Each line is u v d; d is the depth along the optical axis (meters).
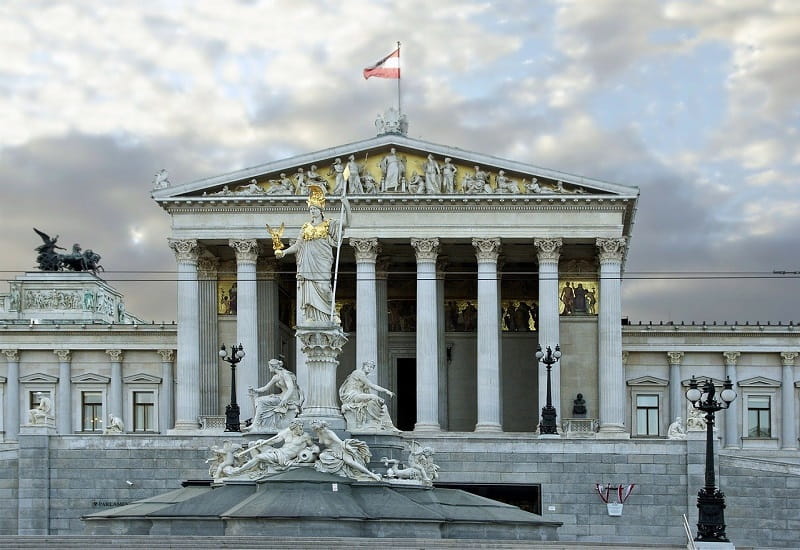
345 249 117.50
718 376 125.56
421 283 112.62
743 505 85.94
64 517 88.69
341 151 113.12
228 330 119.44
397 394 124.94
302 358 109.81
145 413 129.75
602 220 112.62
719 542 57.97
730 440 124.19
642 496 87.06
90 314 136.88
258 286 118.69
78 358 130.62
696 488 86.50
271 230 66.00
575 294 118.00
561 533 87.31
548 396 92.94
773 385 124.81
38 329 129.88
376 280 119.00
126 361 130.25
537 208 112.88
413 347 124.69
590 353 117.12
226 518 57.59
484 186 113.00
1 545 55.66
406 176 113.69
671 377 125.12
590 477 87.50
